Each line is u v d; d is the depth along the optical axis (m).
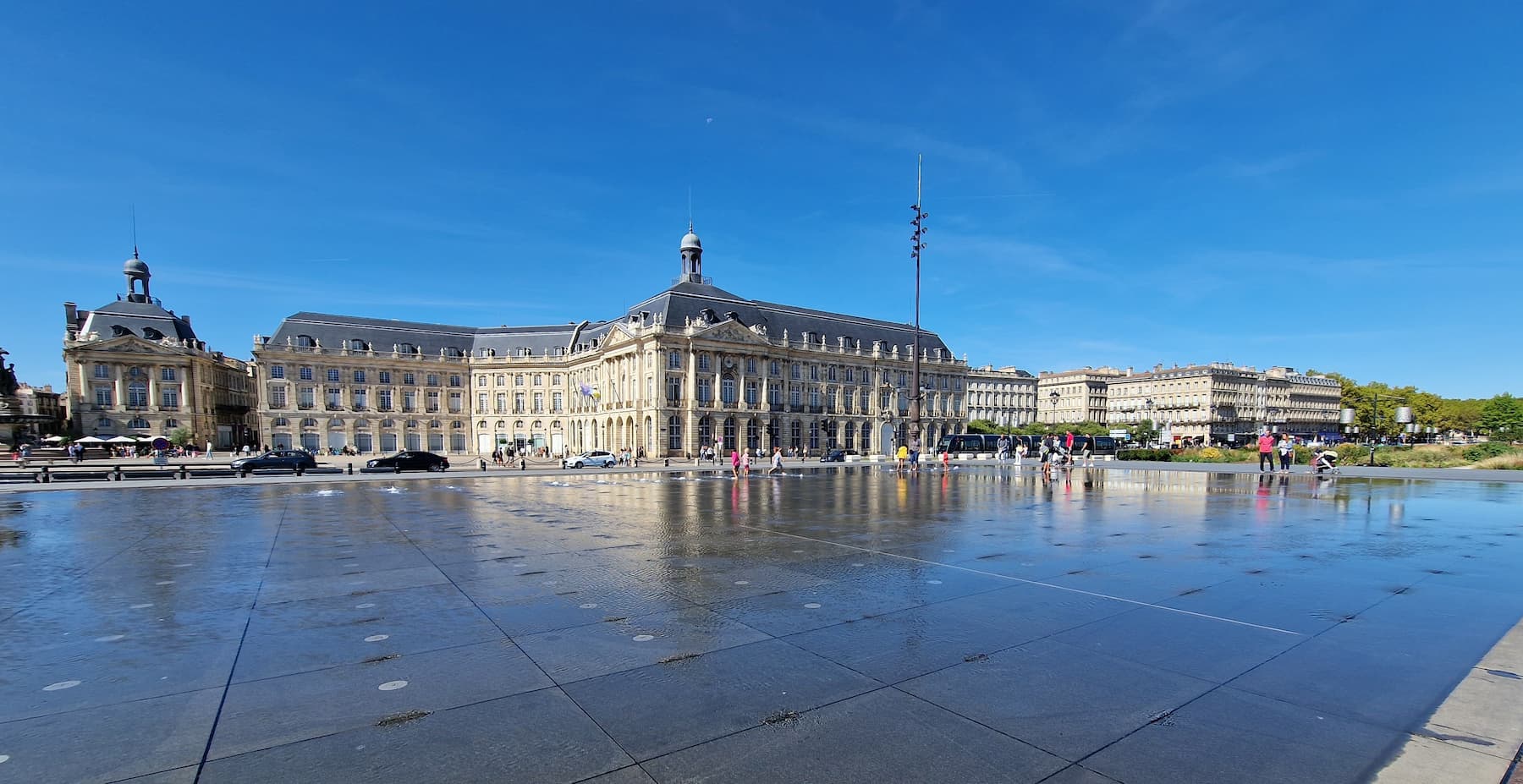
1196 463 45.28
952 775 3.74
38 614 7.00
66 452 53.31
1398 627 6.38
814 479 31.17
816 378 85.06
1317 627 6.38
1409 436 112.12
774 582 8.36
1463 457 36.84
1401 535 12.11
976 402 138.38
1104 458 60.00
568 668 5.34
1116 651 5.71
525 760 3.90
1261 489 22.72
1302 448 51.00
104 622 6.68
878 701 4.71
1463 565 9.30
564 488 25.75
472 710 4.56
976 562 9.67
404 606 7.22
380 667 5.37
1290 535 12.05
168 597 7.69
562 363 91.62
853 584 8.20
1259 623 6.51
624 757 3.94
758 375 78.62
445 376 91.75
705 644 5.93
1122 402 153.75
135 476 31.69
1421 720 4.38
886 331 95.62
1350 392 133.62
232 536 12.66
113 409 77.75
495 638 6.11
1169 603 7.27
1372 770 3.75
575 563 9.64
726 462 61.78
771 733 4.24
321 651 5.77
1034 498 20.05
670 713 4.52
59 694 4.84
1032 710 4.58
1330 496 19.95
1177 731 4.26
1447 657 5.55
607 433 82.00
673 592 7.84
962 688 4.95
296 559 10.09
